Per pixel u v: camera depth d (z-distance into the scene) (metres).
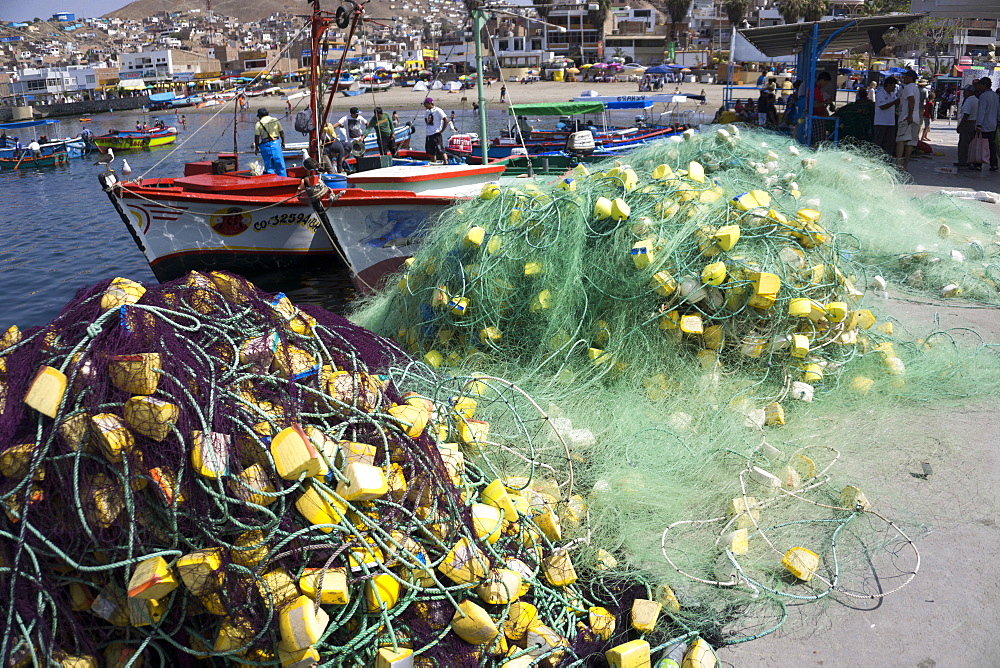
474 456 3.46
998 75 21.72
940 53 54.91
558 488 3.49
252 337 2.78
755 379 4.43
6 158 30.48
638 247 4.37
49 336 2.60
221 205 9.96
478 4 10.58
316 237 10.62
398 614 2.38
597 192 4.93
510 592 2.59
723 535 3.26
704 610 2.92
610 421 4.11
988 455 3.84
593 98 18.28
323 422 2.60
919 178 11.88
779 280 4.19
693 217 4.63
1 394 2.49
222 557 2.19
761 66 53.53
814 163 7.45
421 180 10.27
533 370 4.65
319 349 2.99
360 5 10.70
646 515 3.41
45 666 2.13
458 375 4.50
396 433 2.66
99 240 15.67
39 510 2.23
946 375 4.65
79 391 2.33
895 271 6.86
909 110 12.28
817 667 2.63
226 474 2.28
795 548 3.09
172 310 2.69
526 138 17.55
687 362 4.43
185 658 2.33
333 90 11.31
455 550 2.53
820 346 4.50
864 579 3.04
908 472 3.73
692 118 21.08
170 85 93.56
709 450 3.81
